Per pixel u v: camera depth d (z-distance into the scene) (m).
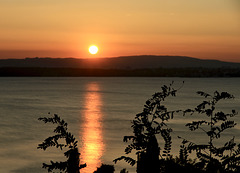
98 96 196.75
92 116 101.06
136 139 4.58
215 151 4.68
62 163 4.25
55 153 50.12
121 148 55.34
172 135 63.38
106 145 57.94
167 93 4.79
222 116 4.81
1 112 112.19
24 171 41.44
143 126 4.66
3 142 60.38
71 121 89.38
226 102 158.88
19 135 68.31
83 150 53.84
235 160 4.46
